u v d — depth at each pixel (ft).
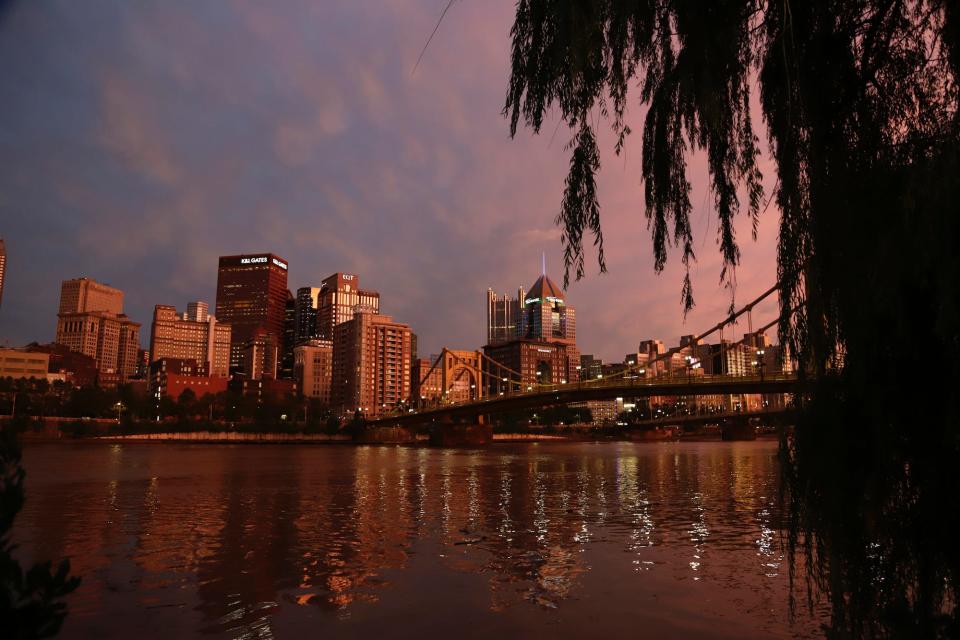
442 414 477.77
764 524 70.28
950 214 9.55
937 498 10.60
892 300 10.74
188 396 612.70
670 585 40.91
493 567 48.26
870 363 11.17
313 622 34.45
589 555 52.39
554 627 32.58
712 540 59.26
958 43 10.16
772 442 573.74
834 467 11.68
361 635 32.09
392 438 530.27
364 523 75.51
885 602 11.27
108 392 574.97
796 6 11.99
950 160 9.44
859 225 11.19
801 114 11.81
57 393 561.84
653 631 31.30
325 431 554.46
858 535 11.50
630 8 11.75
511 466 218.38
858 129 11.48
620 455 318.65
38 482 141.49
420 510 88.84
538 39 12.82
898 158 10.98
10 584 9.37
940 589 10.82
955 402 10.24
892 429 11.09
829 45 11.77
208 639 31.81
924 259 9.80
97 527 73.10
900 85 11.22
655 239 14.38
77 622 34.71
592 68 12.45
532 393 385.91
